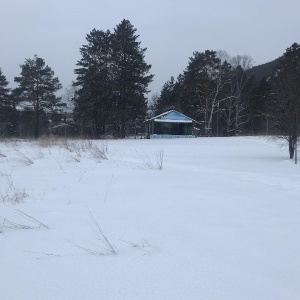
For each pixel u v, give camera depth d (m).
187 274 3.07
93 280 2.97
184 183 8.13
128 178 8.88
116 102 48.66
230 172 10.85
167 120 45.38
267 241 3.99
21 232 4.38
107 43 49.12
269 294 2.73
